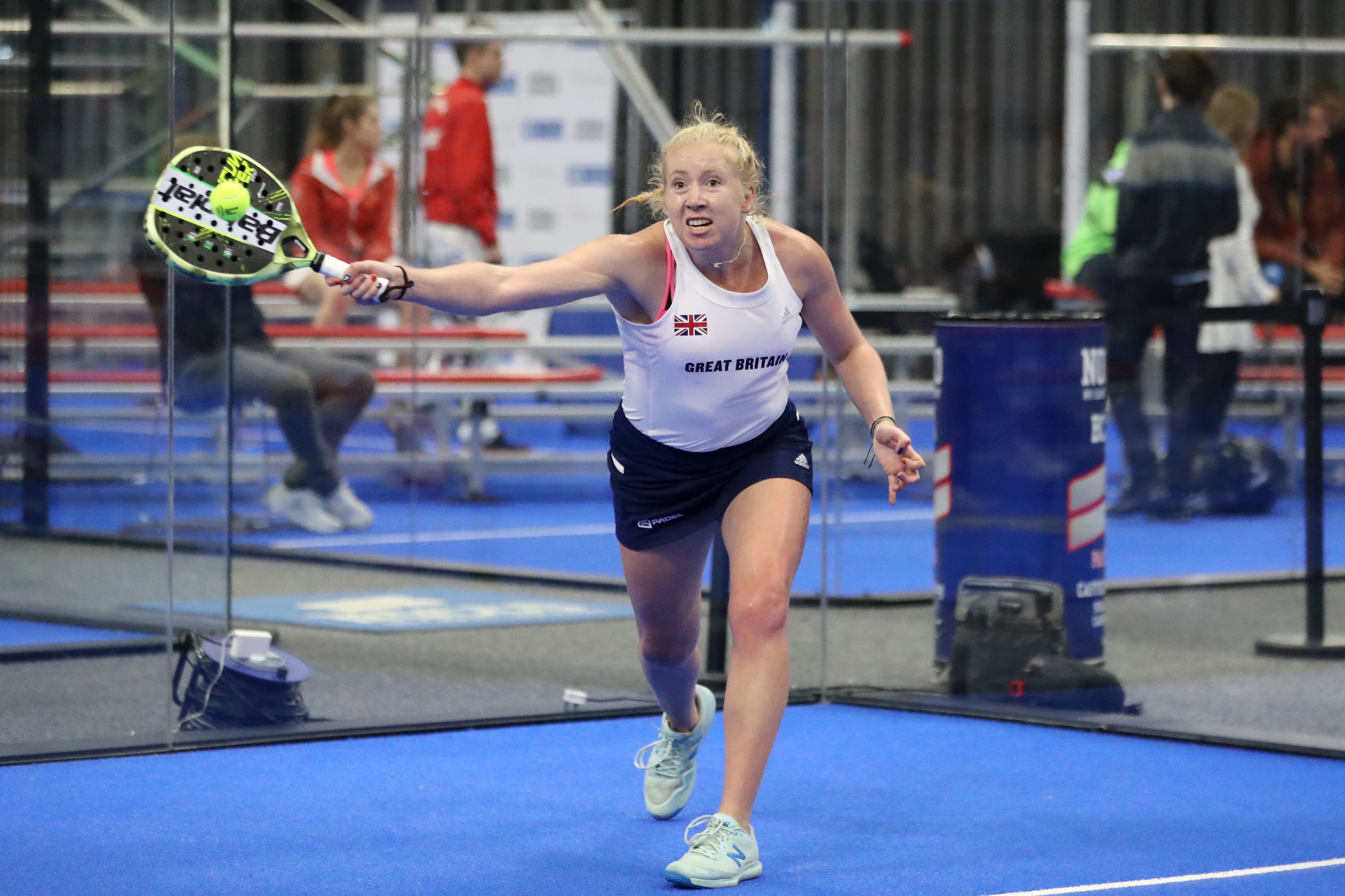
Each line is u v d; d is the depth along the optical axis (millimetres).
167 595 14398
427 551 20203
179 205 8828
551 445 23812
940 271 26625
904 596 16828
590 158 24344
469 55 21703
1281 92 20281
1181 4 21391
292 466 18828
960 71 26188
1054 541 14867
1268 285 20391
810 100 22000
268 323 18969
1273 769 12898
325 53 20062
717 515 10570
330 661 15539
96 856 10250
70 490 17562
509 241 24578
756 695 10000
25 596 16344
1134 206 21781
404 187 21594
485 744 13477
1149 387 19672
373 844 10586
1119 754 13383
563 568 19312
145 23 18312
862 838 10875
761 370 10141
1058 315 15148
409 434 21000
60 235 18141
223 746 13266
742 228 9977
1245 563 19625
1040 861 10367
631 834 10930
